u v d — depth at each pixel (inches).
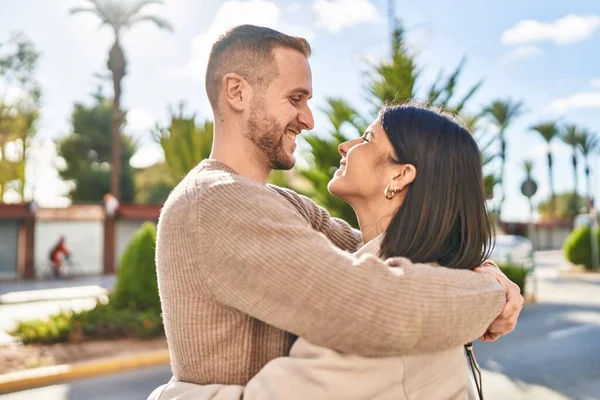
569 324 367.9
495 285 45.9
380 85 269.3
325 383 39.2
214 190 44.4
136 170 1398.9
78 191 1343.5
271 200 44.3
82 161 1371.8
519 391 212.8
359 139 56.7
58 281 785.6
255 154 55.7
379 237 51.1
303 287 38.9
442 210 48.8
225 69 55.4
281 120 55.0
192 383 45.2
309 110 58.1
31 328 302.2
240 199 43.1
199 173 49.7
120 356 265.3
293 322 40.1
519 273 492.4
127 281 331.0
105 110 1379.2
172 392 45.2
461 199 49.8
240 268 40.8
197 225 43.3
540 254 1482.5
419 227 48.7
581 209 2267.5
